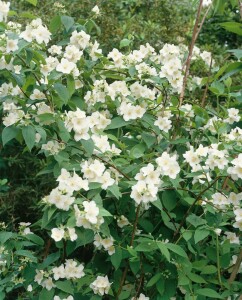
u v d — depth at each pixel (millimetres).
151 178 2518
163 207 2816
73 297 2824
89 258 3350
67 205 2445
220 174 2623
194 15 5504
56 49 3129
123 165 2838
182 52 3779
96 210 2369
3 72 2871
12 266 2951
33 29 2729
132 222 2828
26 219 4449
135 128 3125
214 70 3781
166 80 3107
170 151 3193
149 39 4855
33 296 3068
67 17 3006
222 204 2668
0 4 2785
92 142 2643
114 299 2828
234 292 2789
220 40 6340
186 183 2943
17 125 2650
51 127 2807
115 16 5098
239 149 2635
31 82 2963
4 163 4457
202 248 2945
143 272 2756
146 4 5359
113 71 3252
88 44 3203
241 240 3023
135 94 3084
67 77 2814
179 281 2613
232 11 6258
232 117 3107
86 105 3166
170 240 2842
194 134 3166
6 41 2646
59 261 3096
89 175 2531
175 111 3131
